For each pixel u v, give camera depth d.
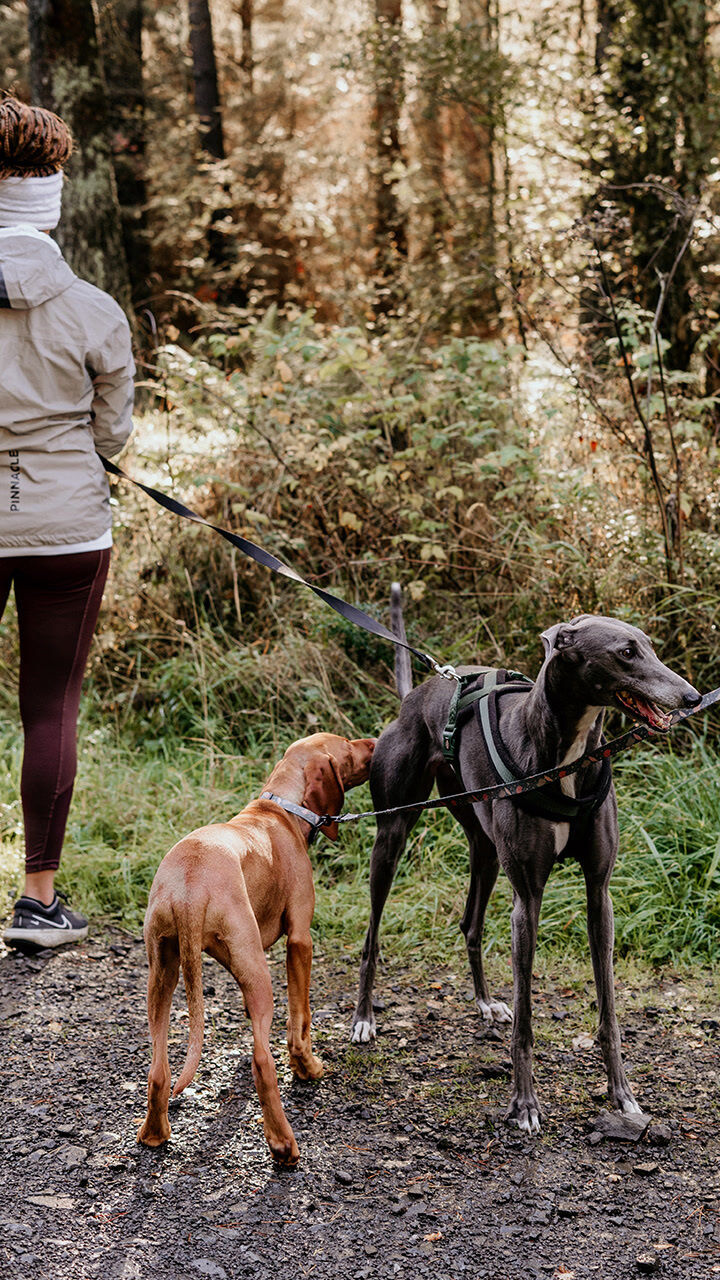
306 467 6.46
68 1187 2.87
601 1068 3.50
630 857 4.54
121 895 4.69
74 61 8.16
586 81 8.82
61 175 4.03
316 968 4.20
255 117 19.72
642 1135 3.12
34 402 3.97
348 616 3.94
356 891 4.66
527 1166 3.01
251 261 17.59
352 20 18.36
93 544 4.18
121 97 18.44
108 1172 2.94
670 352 7.77
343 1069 3.49
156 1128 3.02
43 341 3.94
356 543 6.40
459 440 6.43
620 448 6.33
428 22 10.01
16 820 5.14
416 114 13.67
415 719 3.69
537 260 6.86
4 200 3.89
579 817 3.15
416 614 6.12
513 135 8.94
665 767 4.97
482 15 10.89
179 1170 2.95
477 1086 3.40
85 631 4.26
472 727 3.40
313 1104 3.29
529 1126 3.14
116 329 4.09
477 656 5.60
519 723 3.24
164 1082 3.00
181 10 20.91
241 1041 3.63
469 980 4.11
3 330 3.91
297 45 19.03
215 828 3.13
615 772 5.07
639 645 2.90
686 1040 3.67
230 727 5.77
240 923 2.90
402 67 9.72
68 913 4.38
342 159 17.95
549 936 4.31
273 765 5.38
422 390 6.56
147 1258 2.62
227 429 6.66
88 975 4.09
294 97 19.67
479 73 9.03
